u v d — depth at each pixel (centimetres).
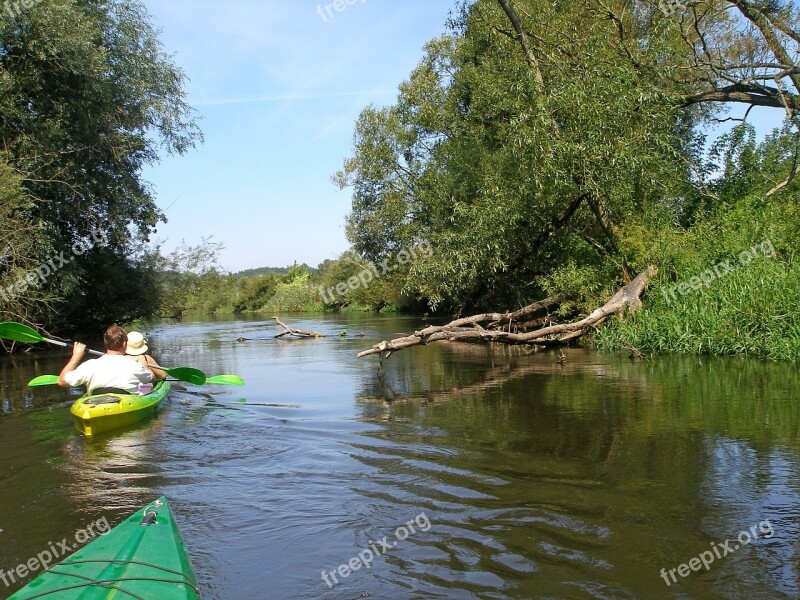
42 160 1445
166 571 286
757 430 560
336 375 1047
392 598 297
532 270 1526
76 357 716
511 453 521
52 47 1361
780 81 1438
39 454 552
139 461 525
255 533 375
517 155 1299
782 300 997
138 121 1753
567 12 1558
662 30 1353
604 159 1223
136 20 1698
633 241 1256
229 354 1496
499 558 334
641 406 677
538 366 1050
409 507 408
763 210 1330
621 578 310
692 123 1864
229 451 550
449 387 873
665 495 414
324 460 516
